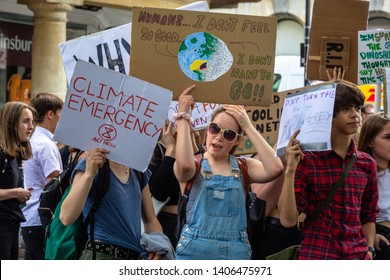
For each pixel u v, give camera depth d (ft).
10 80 72.38
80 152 25.88
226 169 23.27
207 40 25.16
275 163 23.41
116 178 22.74
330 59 31.55
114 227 22.66
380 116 28.09
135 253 23.03
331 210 23.76
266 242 25.88
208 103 26.37
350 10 31.35
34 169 33.14
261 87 25.40
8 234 29.66
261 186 25.67
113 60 28.94
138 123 22.29
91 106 22.18
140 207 23.22
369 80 31.27
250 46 25.29
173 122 27.07
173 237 27.22
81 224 22.90
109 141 22.21
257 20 25.22
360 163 24.23
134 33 25.00
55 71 64.28
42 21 63.82
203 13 25.07
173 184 27.04
